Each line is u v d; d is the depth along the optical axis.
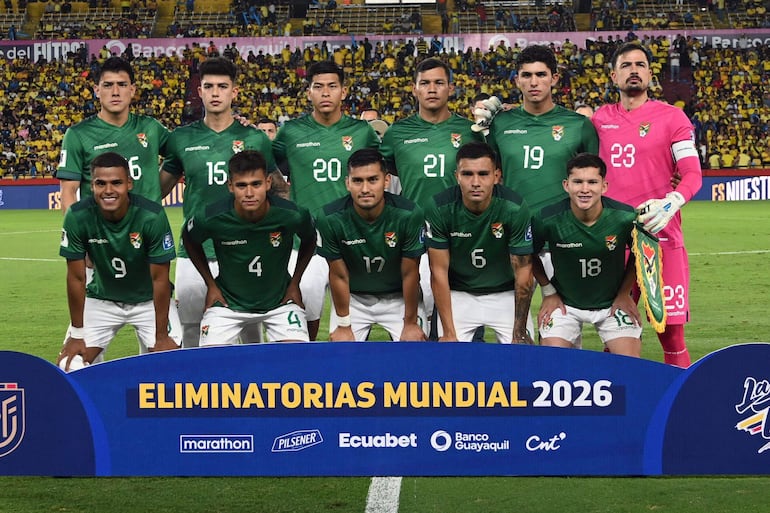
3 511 3.72
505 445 3.57
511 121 5.61
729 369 3.52
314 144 5.86
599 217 4.85
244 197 4.58
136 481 4.10
